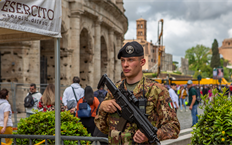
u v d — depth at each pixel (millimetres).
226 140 5180
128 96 3004
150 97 2955
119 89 3127
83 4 24297
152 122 2945
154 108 2984
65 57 22688
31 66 18891
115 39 39219
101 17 29422
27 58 18625
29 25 4176
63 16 21922
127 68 3062
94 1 27047
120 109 3006
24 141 5609
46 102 7699
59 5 4773
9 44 18219
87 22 27031
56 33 4664
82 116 7332
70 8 23312
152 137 2732
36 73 19047
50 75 24250
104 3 28812
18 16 4004
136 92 3025
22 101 18000
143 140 2805
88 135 5883
